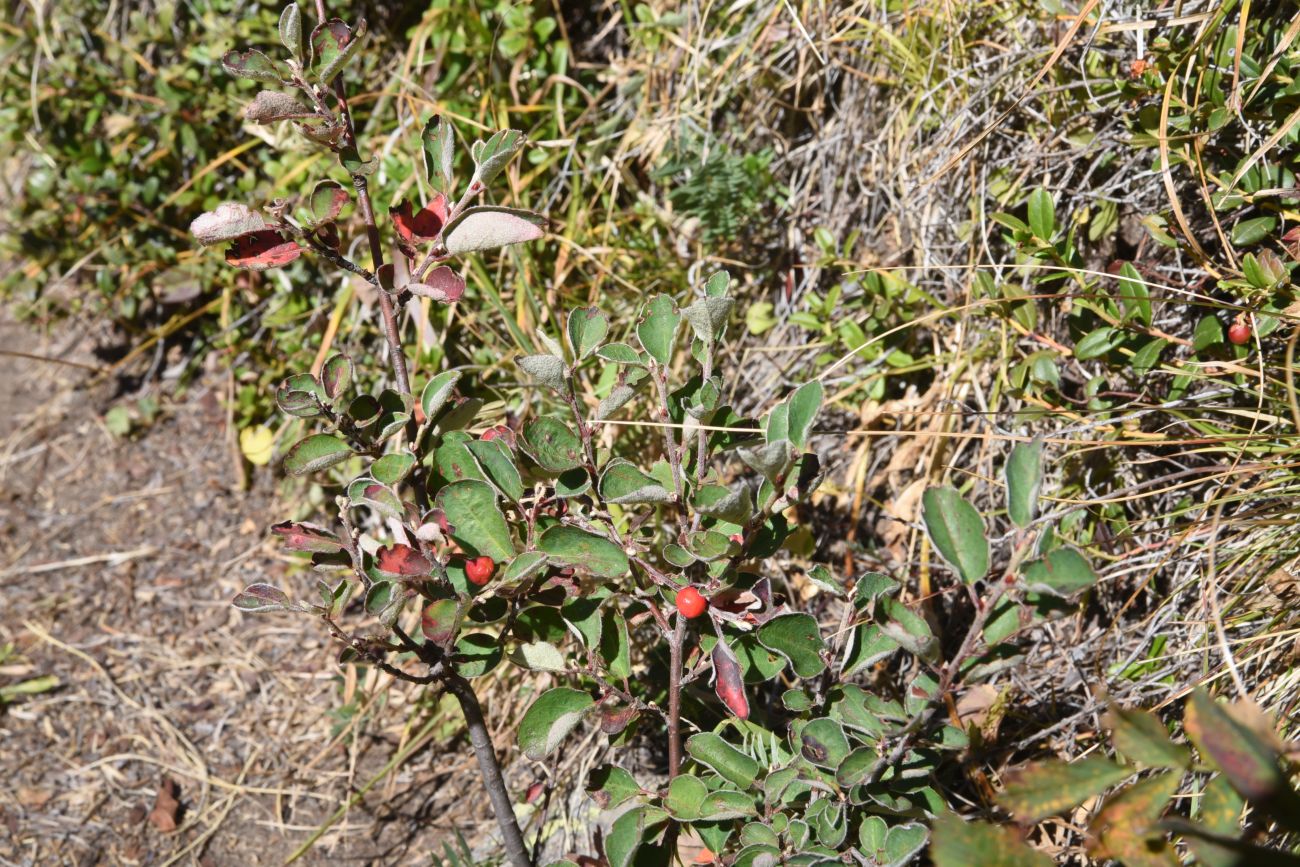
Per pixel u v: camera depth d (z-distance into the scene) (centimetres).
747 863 168
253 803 283
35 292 408
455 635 166
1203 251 224
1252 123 214
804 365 276
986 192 252
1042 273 238
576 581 182
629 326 288
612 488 169
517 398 289
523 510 187
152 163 384
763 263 295
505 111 310
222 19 367
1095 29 221
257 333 378
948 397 246
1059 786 118
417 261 174
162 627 332
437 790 277
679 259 302
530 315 289
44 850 275
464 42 321
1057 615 149
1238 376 211
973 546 150
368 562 170
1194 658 202
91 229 394
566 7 344
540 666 184
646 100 315
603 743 253
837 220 287
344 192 165
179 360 408
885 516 258
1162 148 206
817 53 272
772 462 156
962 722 221
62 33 404
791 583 257
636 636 250
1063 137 240
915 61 263
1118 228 241
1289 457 199
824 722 171
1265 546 199
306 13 358
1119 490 220
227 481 373
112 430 393
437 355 294
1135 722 115
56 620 337
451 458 178
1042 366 223
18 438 397
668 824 189
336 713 299
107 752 299
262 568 346
